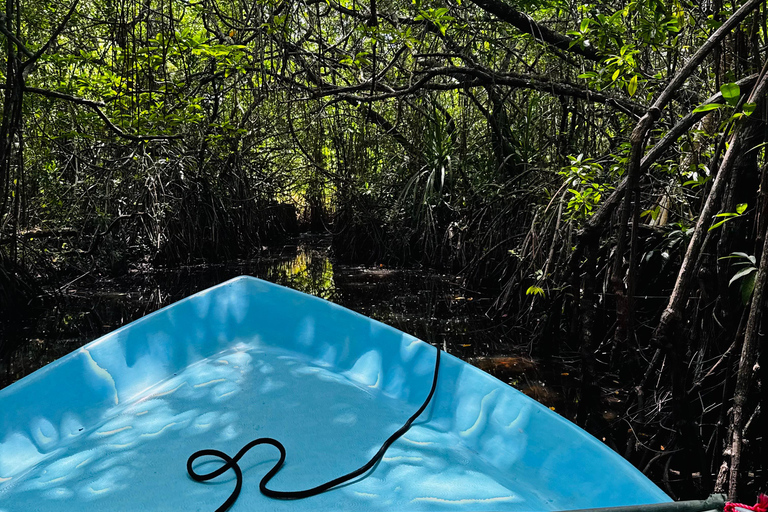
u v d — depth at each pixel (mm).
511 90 6113
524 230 5312
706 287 2344
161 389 2309
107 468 1750
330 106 7934
